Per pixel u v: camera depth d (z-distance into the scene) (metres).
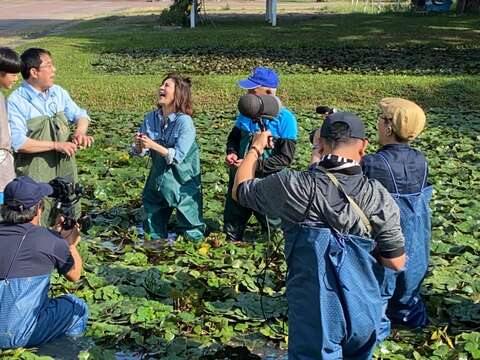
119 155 7.68
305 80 11.57
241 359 3.69
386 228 2.89
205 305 4.18
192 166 5.26
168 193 5.20
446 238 5.23
